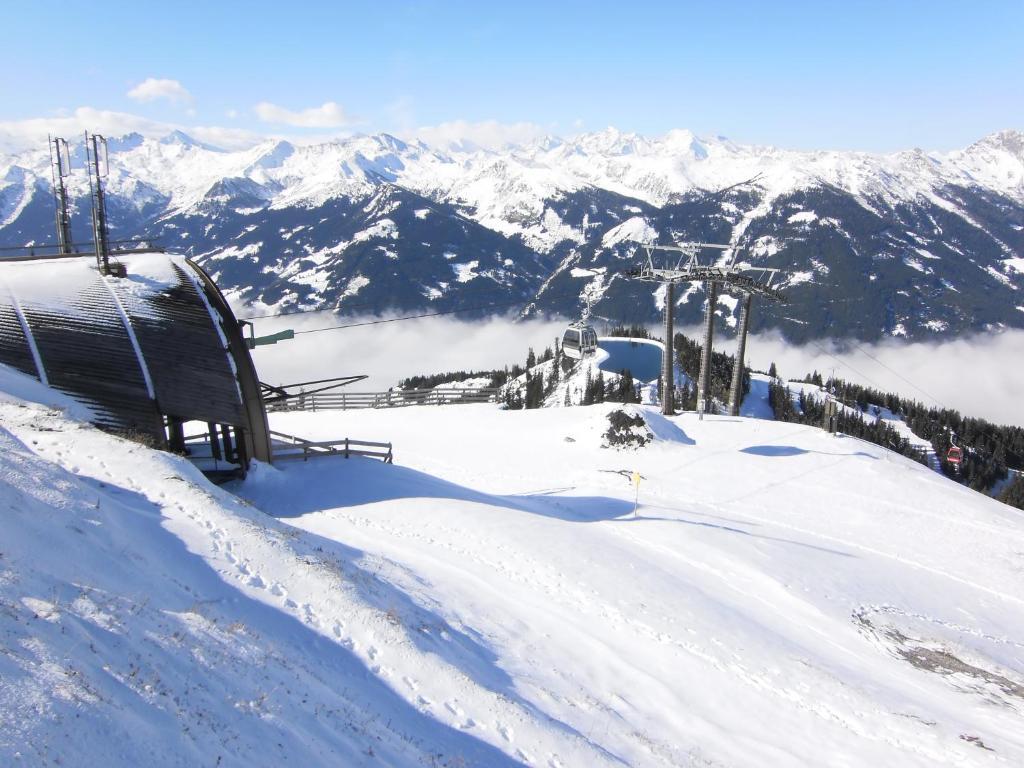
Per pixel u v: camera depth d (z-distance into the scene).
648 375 76.12
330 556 17.34
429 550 21.56
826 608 22.69
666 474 36.62
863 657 19.84
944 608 24.44
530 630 17.31
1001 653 21.45
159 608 11.34
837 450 41.44
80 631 9.12
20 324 24.83
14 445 16.94
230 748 8.12
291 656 11.73
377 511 24.70
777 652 18.73
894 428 83.06
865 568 26.78
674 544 26.53
